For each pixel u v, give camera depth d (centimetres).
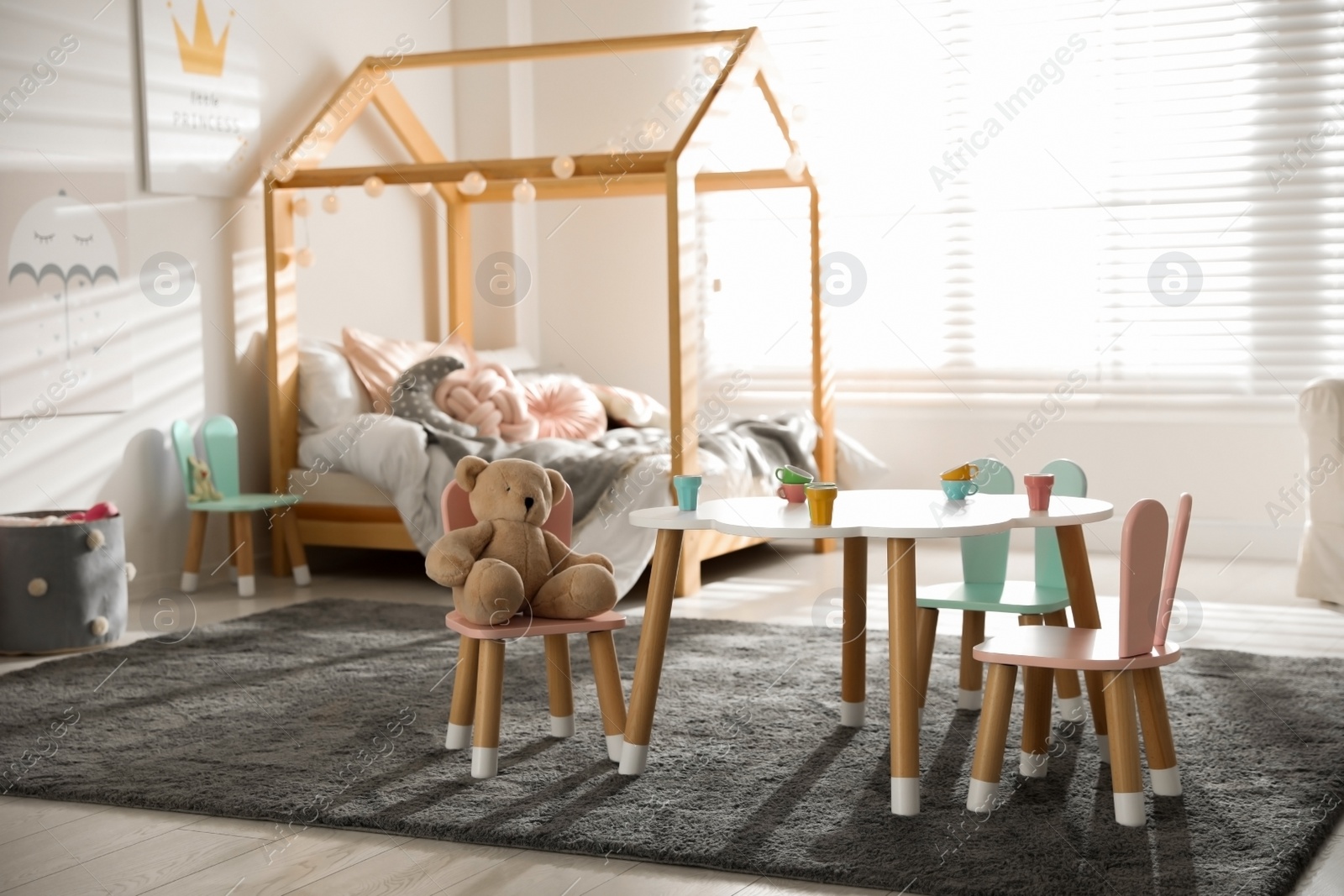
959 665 290
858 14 538
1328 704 271
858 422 539
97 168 393
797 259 552
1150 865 186
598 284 577
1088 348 510
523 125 574
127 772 238
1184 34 489
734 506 245
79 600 340
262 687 297
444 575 237
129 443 407
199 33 429
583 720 268
